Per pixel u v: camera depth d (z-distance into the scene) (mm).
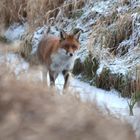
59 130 16719
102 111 22000
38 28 47125
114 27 40875
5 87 18969
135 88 33969
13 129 16281
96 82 37031
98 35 40719
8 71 22734
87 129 17156
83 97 25062
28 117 17219
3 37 49406
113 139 17156
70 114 17938
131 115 27781
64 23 45906
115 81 35812
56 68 34469
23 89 19172
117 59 38125
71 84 36750
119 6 42844
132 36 39438
